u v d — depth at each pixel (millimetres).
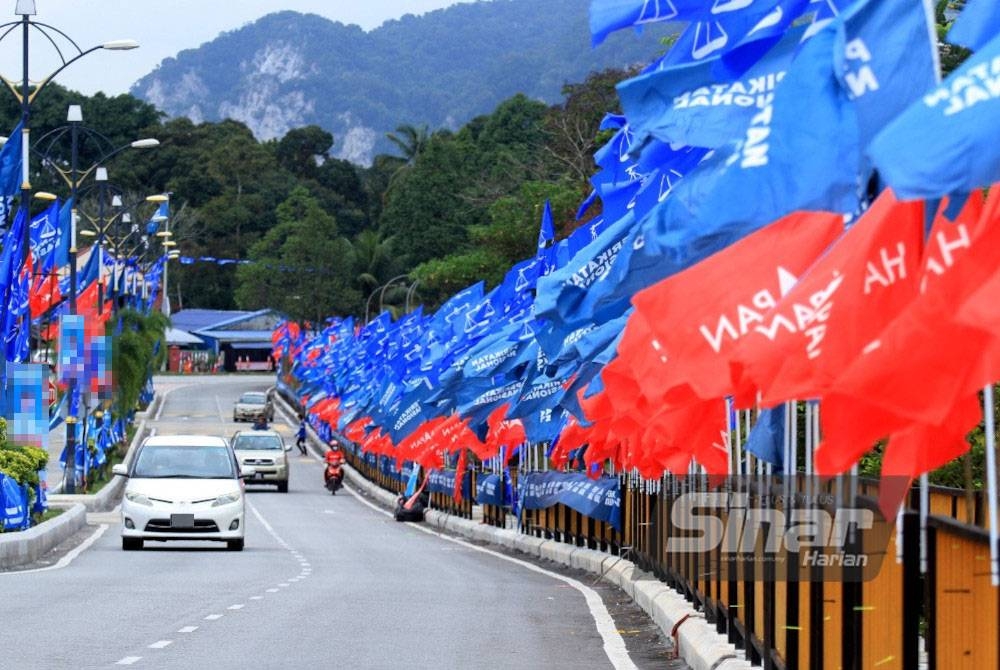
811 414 16094
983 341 10492
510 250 123625
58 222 57219
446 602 30453
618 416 21188
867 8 12516
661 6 19078
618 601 31844
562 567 43562
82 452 73938
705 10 19062
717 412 18547
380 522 70562
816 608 15297
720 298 14164
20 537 39594
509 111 194125
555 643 23969
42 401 47812
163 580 34312
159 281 154125
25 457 46500
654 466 26203
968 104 9727
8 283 46094
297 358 187125
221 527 45844
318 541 53875
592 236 33938
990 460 10719
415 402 63688
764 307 13984
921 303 10727
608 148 29266
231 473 47125
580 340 27047
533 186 122938
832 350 11883
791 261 14000
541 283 27406
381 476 94000
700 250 15336
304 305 195375
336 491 96750
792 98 13180
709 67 17531
